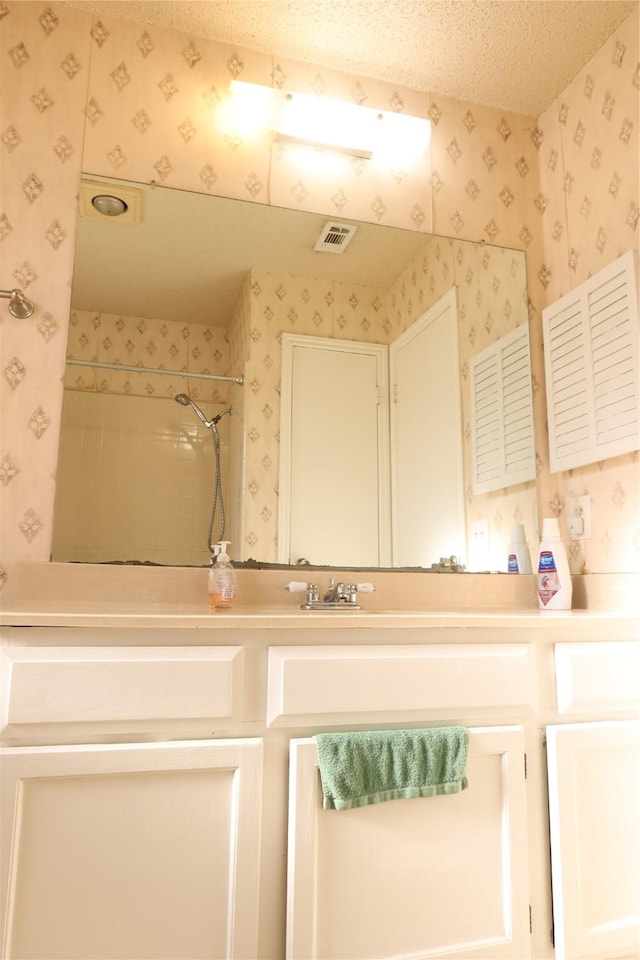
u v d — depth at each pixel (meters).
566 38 1.82
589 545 1.81
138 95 1.77
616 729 1.33
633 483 1.65
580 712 1.34
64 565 1.54
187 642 1.14
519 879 1.23
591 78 1.89
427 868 1.18
